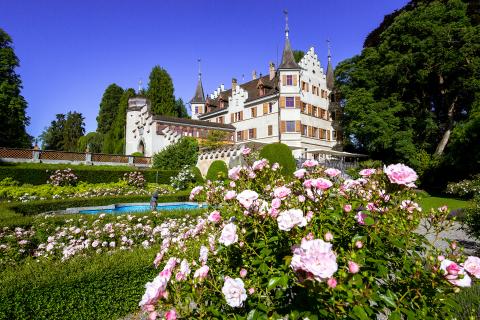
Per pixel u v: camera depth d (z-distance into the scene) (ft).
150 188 79.97
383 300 6.33
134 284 17.24
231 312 6.98
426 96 110.01
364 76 115.24
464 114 105.09
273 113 131.64
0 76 119.14
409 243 7.55
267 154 69.36
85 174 79.05
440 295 6.47
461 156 80.84
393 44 103.65
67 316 15.01
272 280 6.22
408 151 99.04
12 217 29.19
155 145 125.90
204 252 8.00
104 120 213.46
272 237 7.49
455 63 89.61
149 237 27.07
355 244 6.81
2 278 15.26
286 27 131.54
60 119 267.39
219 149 99.81
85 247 22.85
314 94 141.18
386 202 7.96
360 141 121.08
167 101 203.51
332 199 8.93
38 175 73.97
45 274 15.78
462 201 62.64
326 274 4.77
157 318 6.50
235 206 8.75
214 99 180.75
